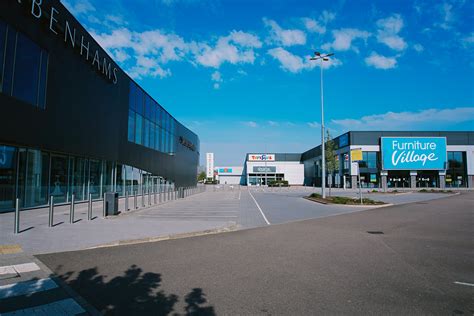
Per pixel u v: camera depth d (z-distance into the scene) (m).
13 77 13.90
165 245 8.55
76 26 18.48
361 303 4.48
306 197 30.20
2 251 7.58
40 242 8.54
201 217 14.75
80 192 19.81
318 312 4.18
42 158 16.39
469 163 58.16
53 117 16.56
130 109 27.17
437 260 6.91
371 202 22.58
